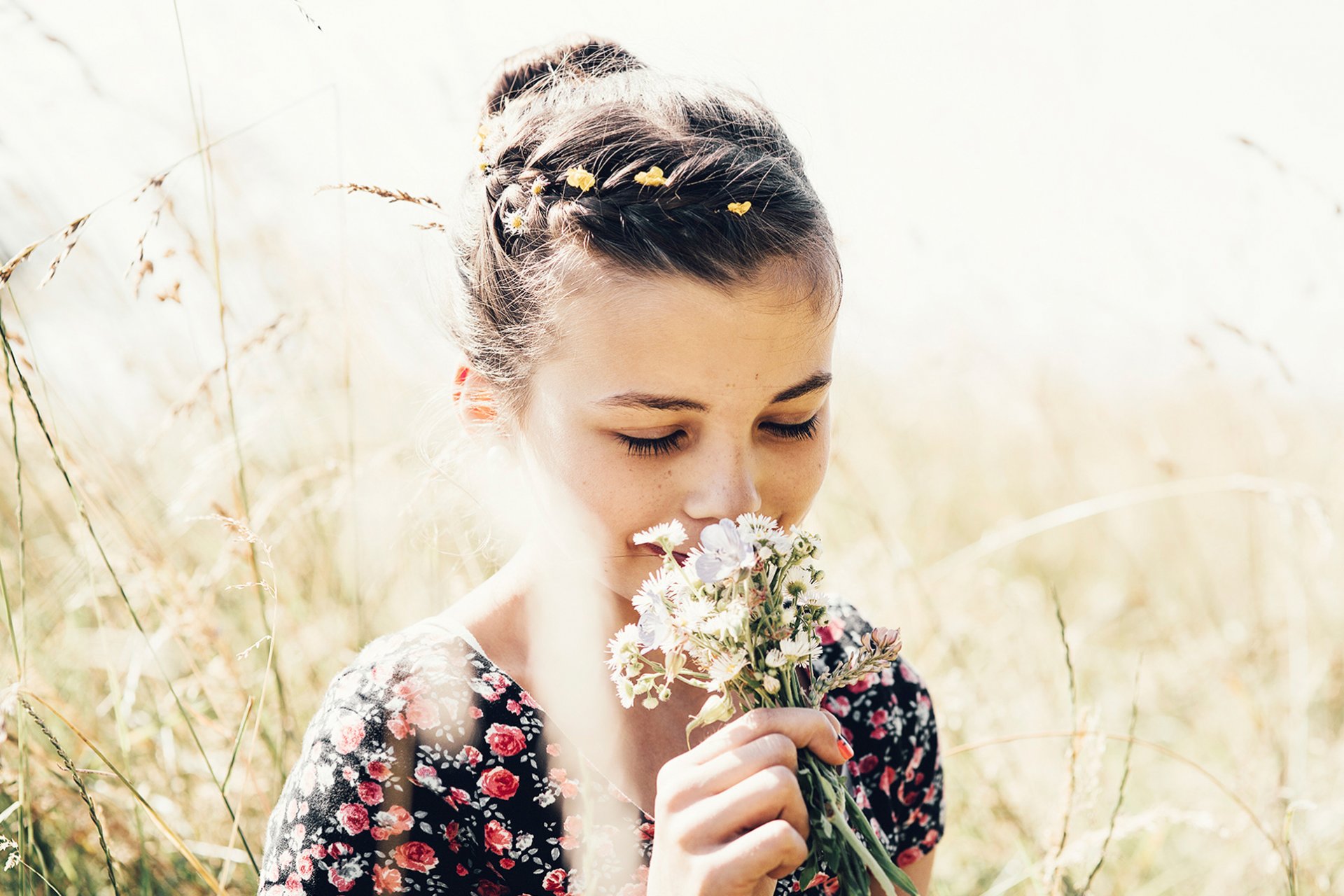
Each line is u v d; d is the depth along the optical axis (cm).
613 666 156
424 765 145
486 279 157
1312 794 291
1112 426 493
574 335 141
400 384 288
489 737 146
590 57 184
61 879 208
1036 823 273
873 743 173
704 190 140
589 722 153
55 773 219
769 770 123
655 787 153
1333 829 277
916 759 179
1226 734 355
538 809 146
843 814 130
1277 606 378
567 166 149
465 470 194
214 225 221
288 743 233
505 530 202
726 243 134
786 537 132
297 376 281
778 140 164
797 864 120
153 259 232
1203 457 445
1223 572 418
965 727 297
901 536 413
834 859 129
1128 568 467
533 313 146
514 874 145
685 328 135
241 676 240
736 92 171
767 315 136
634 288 136
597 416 140
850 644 175
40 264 266
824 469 152
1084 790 206
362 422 288
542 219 146
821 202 155
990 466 524
